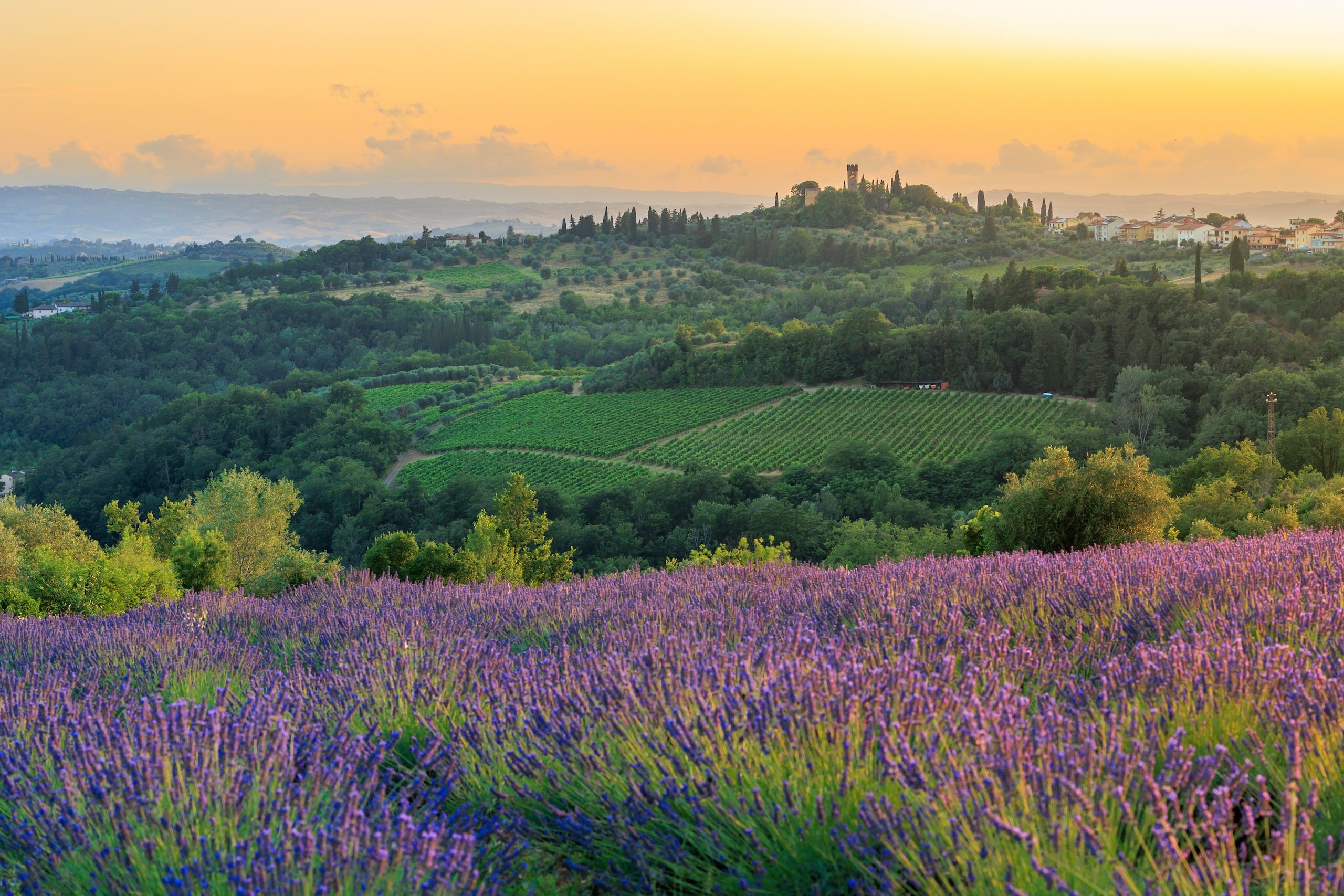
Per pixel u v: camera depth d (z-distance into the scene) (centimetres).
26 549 2761
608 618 673
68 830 274
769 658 369
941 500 7000
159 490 10112
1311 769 261
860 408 9794
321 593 1098
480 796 329
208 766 301
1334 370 7331
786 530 6050
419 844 247
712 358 11269
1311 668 316
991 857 225
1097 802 243
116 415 14962
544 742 339
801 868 254
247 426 10981
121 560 1722
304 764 328
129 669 593
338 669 530
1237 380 7550
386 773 349
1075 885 214
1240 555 652
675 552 6291
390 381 14088
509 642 633
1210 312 9000
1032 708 325
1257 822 267
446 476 9406
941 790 243
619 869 278
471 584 1115
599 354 15612
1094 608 513
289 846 242
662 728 318
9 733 388
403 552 1695
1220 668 324
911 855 233
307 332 18200
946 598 590
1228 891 194
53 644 739
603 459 9369
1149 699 326
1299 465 5309
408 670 452
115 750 320
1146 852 220
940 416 9275
